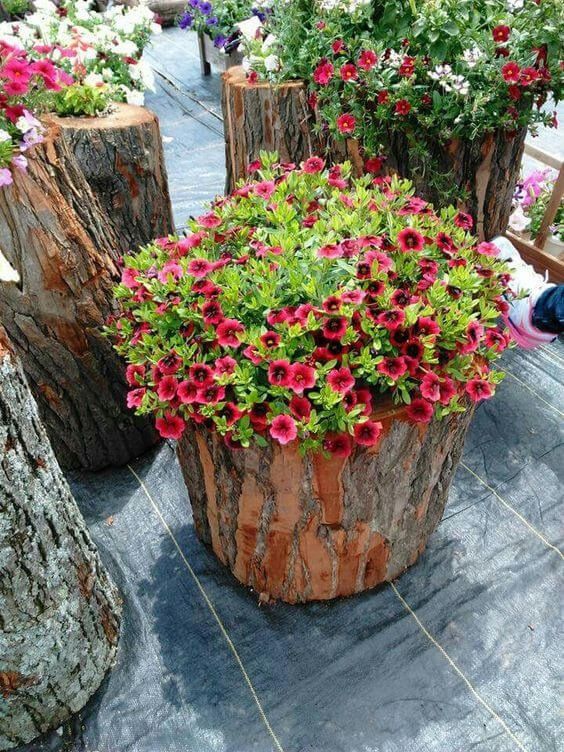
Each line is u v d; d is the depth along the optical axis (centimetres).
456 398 135
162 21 636
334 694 157
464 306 139
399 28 228
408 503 157
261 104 246
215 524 170
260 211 163
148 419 213
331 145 248
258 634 169
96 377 192
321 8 238
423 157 231
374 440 125
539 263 276
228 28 443
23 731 146
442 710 154
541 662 162
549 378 246
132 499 206
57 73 205
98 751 149
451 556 186
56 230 168
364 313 133
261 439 130
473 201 248
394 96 219
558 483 207
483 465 214
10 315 172
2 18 507
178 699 157
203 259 144
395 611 173
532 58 219
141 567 186
